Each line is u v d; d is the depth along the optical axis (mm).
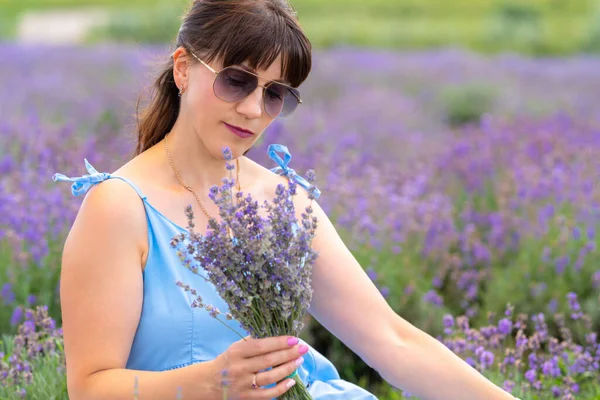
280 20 2881
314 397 3217
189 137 3041
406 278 6152
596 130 11859
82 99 13062
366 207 6789
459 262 6398
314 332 5473
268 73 2883
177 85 3023
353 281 3178
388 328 3121
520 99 16031
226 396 2574
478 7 39344
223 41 2834
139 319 2883
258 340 2619
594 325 5582
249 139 2965
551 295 5973
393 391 4992
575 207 7496
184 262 2627
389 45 29719
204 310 2891
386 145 11258
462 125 15008
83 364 2779
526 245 6875
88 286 2797
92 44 21641
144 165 3047
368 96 14867
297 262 2613
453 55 21141
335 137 10719
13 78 15164
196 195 3051
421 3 40156
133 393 2678
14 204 6512
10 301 5527
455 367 3010
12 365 3977
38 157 8312
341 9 39000
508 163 9555
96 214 2842
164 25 29438
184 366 2889
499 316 5898
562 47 29391
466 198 8516
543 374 4516
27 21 35594
